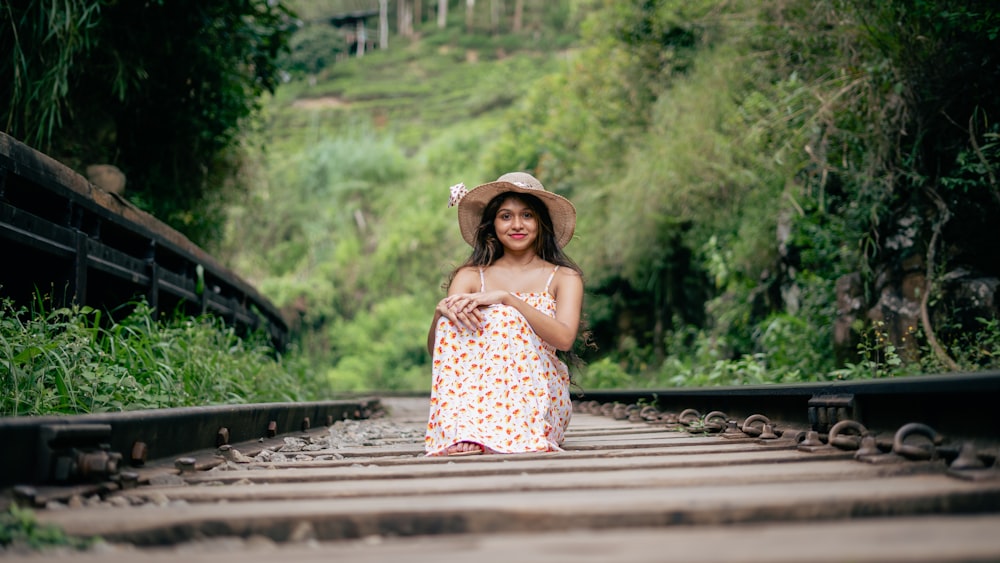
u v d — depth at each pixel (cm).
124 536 137
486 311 306
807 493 152
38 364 323
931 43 564
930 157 623
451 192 339
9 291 441
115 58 700
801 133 695
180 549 132
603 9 1415
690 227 1224
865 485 165
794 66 730
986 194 585
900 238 653
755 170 864
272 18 882
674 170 957
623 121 1295
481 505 145
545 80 1995
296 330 2828
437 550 122
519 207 331
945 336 581
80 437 186
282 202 3775
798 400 317
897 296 638
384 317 2939
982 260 594
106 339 409
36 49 552
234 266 1608
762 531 127
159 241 538
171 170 879
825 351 738
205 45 806
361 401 758
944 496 142
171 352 447
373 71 6775
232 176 1027
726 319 1031
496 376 296
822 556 104
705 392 428
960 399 206
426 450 298
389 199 3712
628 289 1584
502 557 113
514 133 2041
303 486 194
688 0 1035
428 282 2991
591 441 338
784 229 880
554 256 339
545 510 138
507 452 284
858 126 643
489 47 6894
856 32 607
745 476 185
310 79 6650
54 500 165
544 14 6800
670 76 1224
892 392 226
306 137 5444
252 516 141
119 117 825
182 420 258
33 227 370
